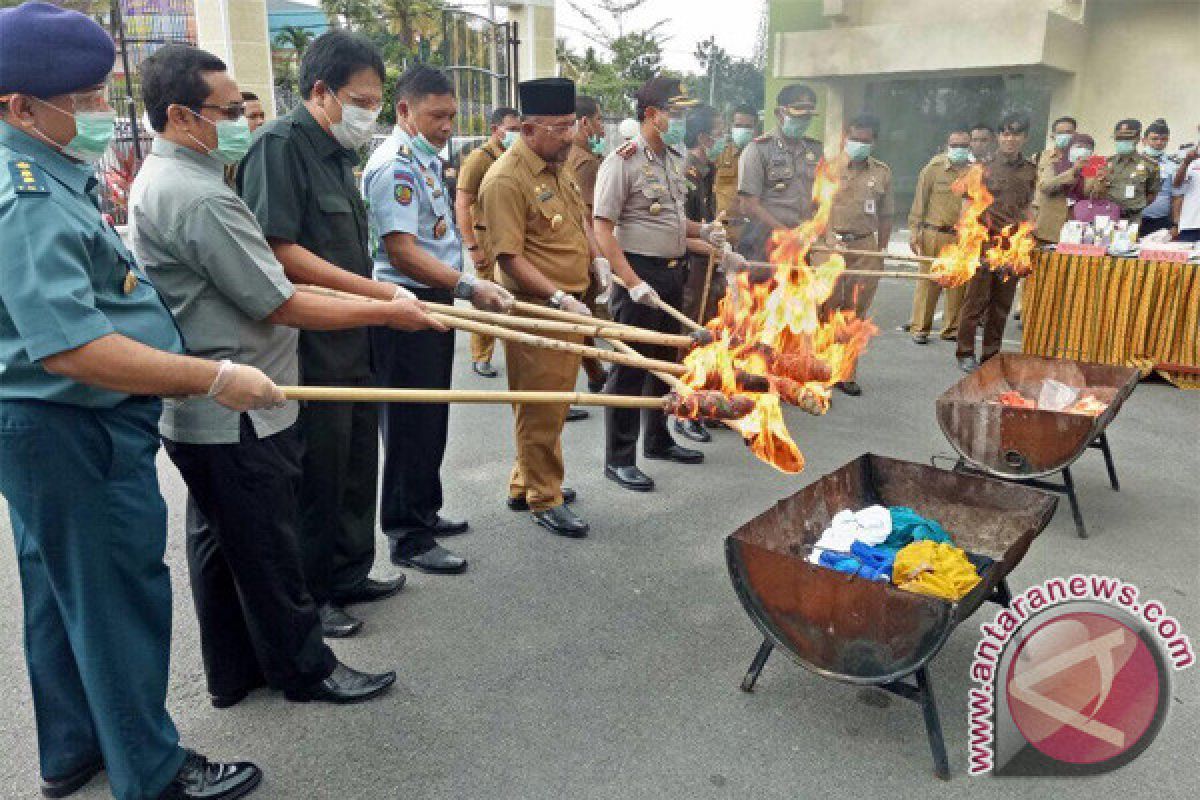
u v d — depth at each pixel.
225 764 2.23
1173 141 10.86
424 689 2.68
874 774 2.33
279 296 2.15
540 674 2.76
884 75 9.60
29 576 2.02
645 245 4.11
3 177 1.68
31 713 2.56
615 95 26.48
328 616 2.96
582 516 3.96
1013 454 3.77
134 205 2.11
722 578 3.39
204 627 2.49
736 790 2.27
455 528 3.74
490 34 13.09
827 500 3.03
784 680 2.74
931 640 2.26
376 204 3.01
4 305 1.71
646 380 4.27
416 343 3.20
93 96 1.79
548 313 3.06
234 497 2.24
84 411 1.81
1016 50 9.21
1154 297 6.05
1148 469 4.56
